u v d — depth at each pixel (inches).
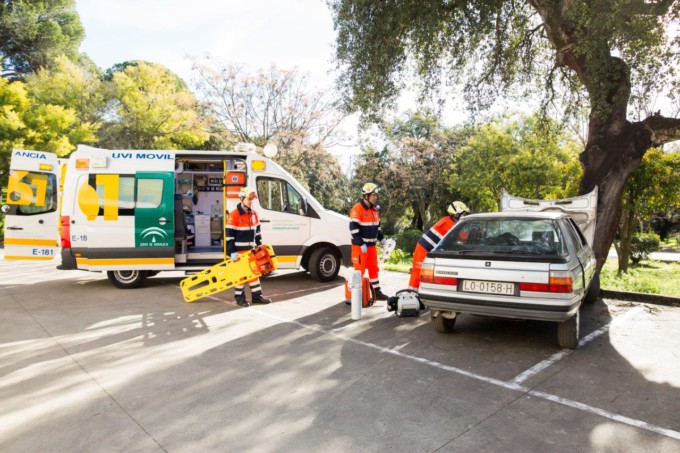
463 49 382.6
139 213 308.8
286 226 334.0
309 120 934.4
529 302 169.5
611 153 325.1
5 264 469.7
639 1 261.6
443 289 187.6
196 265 321.4
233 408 134.5
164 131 1117.7
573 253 183.9
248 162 331.3
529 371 162.2
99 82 1130.7
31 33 1318.9
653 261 799.7
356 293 236.7
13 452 110.8
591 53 298.2
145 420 127.3
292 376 159.5
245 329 220.4
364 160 1229.7
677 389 145.0
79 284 345.4
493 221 200.1
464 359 175.8
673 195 455.2
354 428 121.7
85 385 152.3
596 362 170.7
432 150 1194.6
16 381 155.9
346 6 354.3
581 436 116.4
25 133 821.2
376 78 367.6
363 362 173.3
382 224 1357.0
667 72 293.0
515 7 403.5
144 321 235.5
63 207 307.7
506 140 971.9
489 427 121.6
